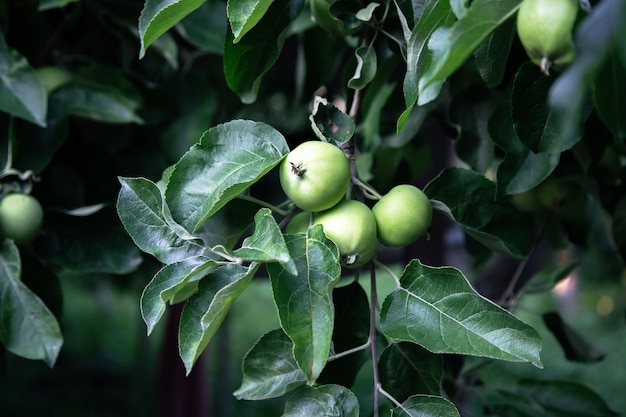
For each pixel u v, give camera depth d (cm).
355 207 65
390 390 70
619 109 59
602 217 94
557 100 44
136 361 315
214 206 62
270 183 115
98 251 90
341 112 67
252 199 69
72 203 97
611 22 43
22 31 99
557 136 65
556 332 98
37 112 87
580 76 44
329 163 63
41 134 92
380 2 73
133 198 65
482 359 94
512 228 76
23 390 286
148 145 102
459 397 99
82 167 98
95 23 102
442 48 56
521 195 91
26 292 82
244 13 64
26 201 86
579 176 87
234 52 73
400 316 65
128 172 101
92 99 94
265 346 69
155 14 67
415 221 66
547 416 95
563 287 434
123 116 94
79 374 312
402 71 96
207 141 65
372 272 68
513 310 98
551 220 98
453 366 100
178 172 64
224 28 100
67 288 456
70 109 93
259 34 73
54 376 302
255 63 74
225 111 110
